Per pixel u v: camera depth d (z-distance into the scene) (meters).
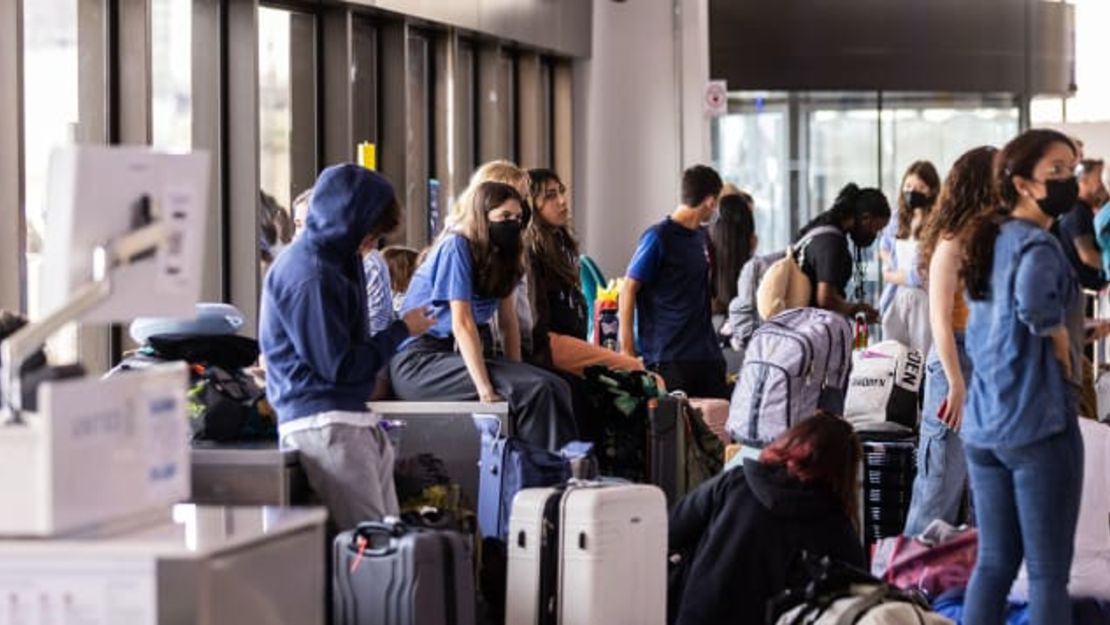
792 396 8.77
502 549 7.21
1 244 8.95
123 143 10.23
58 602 4.26
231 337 7.33
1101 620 7.30
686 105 18.28
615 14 17.97
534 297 9.39
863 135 20.70
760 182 20.44
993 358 6.39
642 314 10.33
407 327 6.68
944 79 20.97
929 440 8.12
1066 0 22.39
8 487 4.21
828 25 20.44
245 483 6.45
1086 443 7.46
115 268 4.34
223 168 11.48
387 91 13.70
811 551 7.03
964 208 7.30
